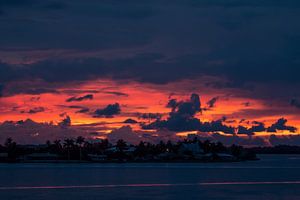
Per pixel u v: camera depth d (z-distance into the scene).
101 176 199.75
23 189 140.75
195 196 124.56
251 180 178.88
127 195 125.62
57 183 161.00
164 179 182.75
